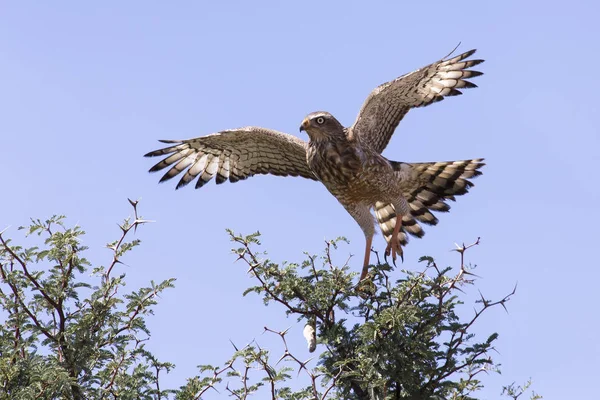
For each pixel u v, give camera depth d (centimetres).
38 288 1085
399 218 1595
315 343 1062
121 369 1085
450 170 1634
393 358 1039
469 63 1577
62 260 1095
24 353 1090
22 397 1001
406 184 1662
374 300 1110
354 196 1585
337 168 1541
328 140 1538
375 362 1031
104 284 1108
